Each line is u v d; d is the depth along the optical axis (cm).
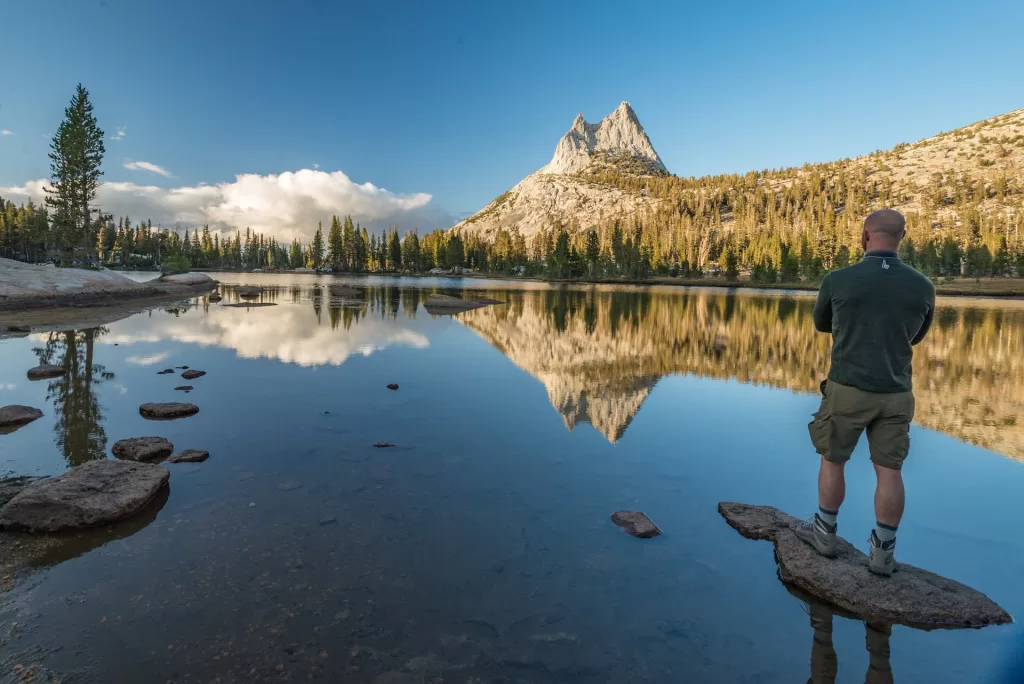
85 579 294
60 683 215
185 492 414
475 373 934
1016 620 286
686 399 784
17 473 451
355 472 462
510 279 10850
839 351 341
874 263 333
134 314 1991
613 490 440
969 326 2097
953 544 366
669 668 238
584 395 791
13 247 9619
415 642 248
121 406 673
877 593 300
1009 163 18750
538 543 346
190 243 14412
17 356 1035
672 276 12762
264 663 231
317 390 779
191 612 265
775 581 319
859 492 455
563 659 241
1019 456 545
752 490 450
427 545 338
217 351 1130
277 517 373
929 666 249
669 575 317
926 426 656
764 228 15125
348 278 9388
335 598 279
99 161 4728
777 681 233
